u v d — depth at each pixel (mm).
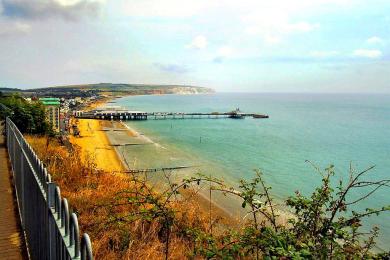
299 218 3879
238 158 46906
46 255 3162
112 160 41125
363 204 24047
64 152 12492
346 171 39281
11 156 9680
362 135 78688
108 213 5707
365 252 3383
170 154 48312
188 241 5148
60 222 2604
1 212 6305
